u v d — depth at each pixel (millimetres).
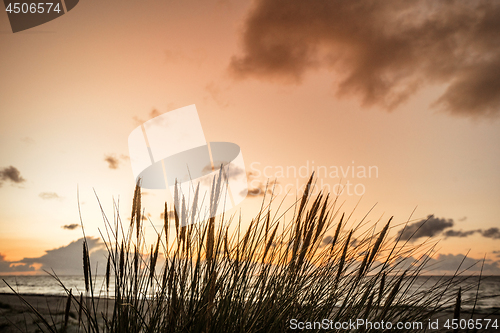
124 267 1361
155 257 1356
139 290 1363
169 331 1288
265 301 1501
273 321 1466
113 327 1326
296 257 1531
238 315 1453
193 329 1312
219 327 1320
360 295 1473
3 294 11547
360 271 1330
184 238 1403
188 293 1428
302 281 1627
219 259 1401
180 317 1331
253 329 1425
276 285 1554
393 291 1210
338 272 1492
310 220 1512
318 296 1613
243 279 1494
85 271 1197
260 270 1558
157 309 1375
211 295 1133
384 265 1396
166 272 1386
